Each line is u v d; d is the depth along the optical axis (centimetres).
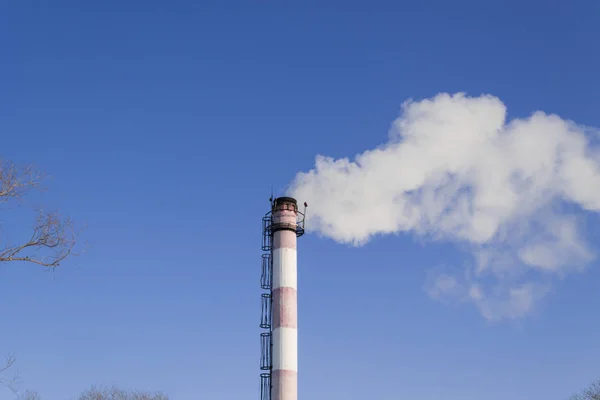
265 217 7831
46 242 3812
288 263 7506
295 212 7781
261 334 7381
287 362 7150
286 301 7362
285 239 7594
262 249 7725
